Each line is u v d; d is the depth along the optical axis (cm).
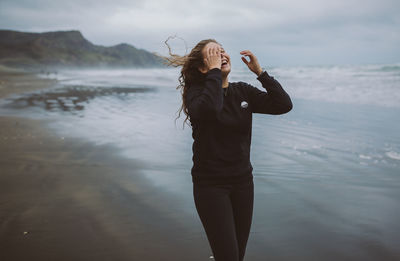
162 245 267
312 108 1052
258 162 509
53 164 503
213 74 175
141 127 805
